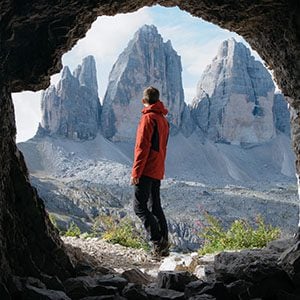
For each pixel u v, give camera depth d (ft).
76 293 15.33
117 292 15.81
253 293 15.49
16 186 16.65
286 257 16.74
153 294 15.75
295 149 21.76
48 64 17.60
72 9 16.83
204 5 19.52
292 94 20.35
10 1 14.94
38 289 14.01
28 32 16.53
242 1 17.99
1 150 15.66
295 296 14.97
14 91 17.93
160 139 24.99
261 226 31.35
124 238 31.86
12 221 15.70
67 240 30.81
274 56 20.68
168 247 26.13
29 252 16.17
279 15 17.90
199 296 14.96
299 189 22.56
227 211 142.10
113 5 18.31
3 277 13.74
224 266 17.44
